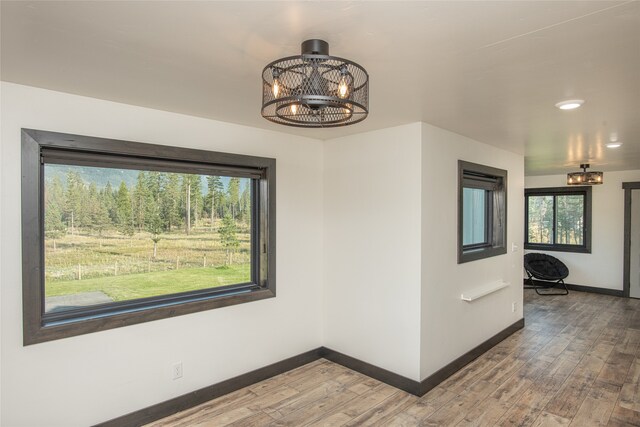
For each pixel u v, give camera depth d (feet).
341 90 4.59
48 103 7.64
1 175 7.16
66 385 7.90
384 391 10.73
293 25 4.89
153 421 9.09
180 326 9.59
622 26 4.93
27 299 7.39
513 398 10.34
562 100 8.33
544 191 25.46
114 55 5.94
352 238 12.21
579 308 19.92
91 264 8.58
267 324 11.48
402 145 10.83
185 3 4.35
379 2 4.30
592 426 9.02
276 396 10.41
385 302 11.28
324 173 13.08
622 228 22.63
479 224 14.71
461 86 7.40
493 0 4.27
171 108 9.02
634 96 7.98
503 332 15.03
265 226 11.47
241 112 9.39
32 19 4.76
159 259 9.70
